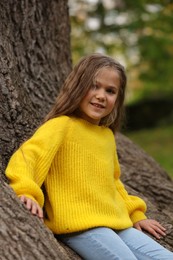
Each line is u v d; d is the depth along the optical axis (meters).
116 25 12.23
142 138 14.80
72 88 3.54
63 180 3.43
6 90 3.80
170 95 17.53
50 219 3.40
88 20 12.41
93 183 3.49
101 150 3.61
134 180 4.92
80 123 3.56
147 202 4.50
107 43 12.77
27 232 2.96
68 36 5.11
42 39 4.65
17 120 3.80
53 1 4.81
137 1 12.05
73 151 3.47
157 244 3.52
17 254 2.86
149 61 13.59
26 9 4.51
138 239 3.52
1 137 3.66
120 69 3.61
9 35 4.34
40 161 3.30
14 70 3.99
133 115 17.28
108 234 3.35
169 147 12.98
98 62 3.55
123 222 3.55
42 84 4.55
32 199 3.15
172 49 12.94
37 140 3.34
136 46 12.54
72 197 3.41
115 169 3.90
